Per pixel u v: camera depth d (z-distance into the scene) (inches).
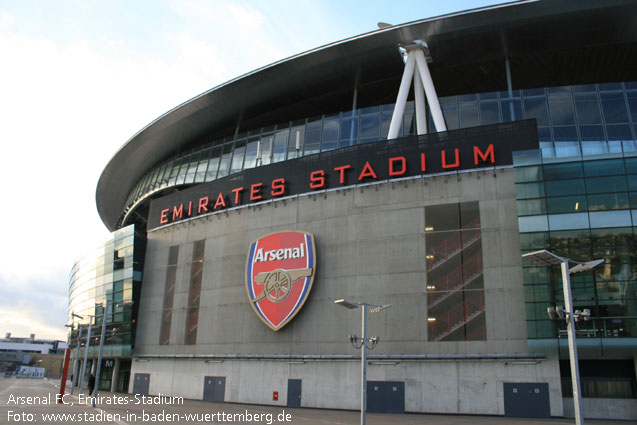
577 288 1248.8
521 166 1375.5
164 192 2396.7
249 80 1974.7
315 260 1568.7
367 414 1301.7
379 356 1400.1
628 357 1230.9
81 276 2679.6
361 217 1549.0
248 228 1770.4
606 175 1305.4
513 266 1334.9
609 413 1256.2
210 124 2253.9
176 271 1962.4
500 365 1284.4
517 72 1895.9
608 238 1257.4
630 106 1592.0
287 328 1573.6
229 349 1684.3
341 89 2041.1
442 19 1652.3
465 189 1440.7
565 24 1633.9
